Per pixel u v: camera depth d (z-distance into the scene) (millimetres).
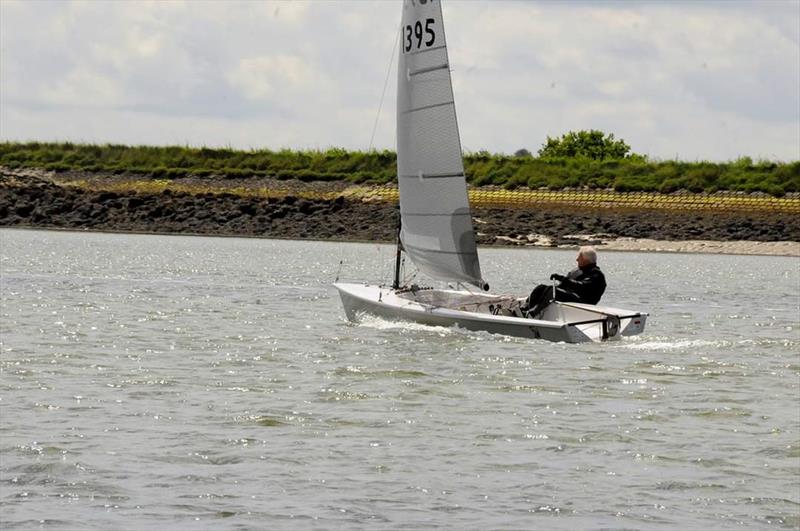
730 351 86875
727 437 59969
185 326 99125
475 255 95562
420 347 86188
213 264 177625
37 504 47906
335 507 48094
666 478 52812
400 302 96938
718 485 51906
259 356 82750
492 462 54812
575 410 65688
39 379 72438
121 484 50531
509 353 83250
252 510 47562
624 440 59094
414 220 98188
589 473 53344
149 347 86875
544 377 74875
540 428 61312
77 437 57750
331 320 103688
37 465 52906
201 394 68812
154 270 162250
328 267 180375
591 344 87688
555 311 91938
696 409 66250
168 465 53406
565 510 48344
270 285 143750
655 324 107625
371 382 73000
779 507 49156
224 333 94688
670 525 46906
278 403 66500
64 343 87938
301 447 56844
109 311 110062
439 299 98375
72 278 146000
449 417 63531
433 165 96312
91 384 71312
